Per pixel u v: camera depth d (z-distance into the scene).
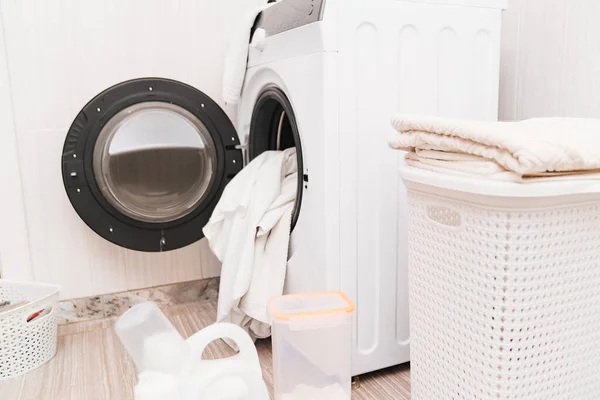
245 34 1.72
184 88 1.79
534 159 0.75
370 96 1.30
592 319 0.94
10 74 1.77
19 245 1.85
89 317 1.99
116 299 2.02
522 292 0.84
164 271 2.10
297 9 1.38
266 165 1.60
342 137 1.27
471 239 0.89
